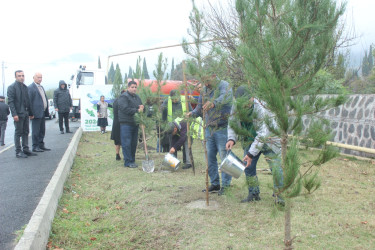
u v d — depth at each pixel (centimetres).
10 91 805
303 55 262
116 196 529
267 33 258
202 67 441
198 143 1167
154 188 555
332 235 363
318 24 251
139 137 924
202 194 518
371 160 763
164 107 796
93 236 371
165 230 384
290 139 256
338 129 930
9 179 604
